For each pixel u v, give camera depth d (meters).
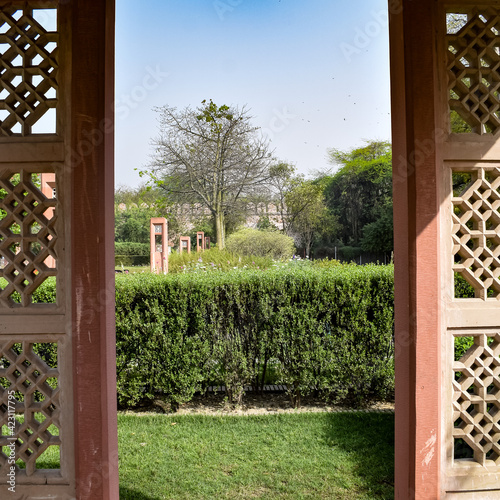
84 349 1.96
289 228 23.08
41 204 2.03
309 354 4.09
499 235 2.10
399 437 2.14
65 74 2.02
